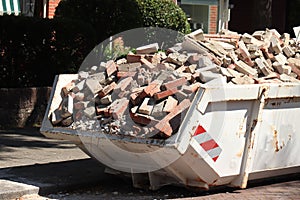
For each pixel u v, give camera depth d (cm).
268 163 1139
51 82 1770
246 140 1102
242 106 1085
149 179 1120
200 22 2741
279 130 1138
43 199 1095
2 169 1234
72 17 1870
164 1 2058
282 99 1130
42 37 1742
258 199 1101
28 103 1692
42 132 1155
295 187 1191
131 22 1866
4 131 1622
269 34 1274
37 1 2011
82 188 1159
